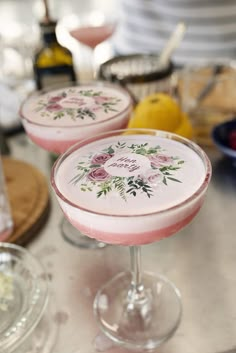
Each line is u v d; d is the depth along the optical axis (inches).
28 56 26.3
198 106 19.7
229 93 20.3
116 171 11.0
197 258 14.2
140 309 12.9
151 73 19.1
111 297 13.2
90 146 12.1
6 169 18.4
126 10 26.8
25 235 15.2
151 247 14.8
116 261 14.5
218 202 16.3
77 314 12.8
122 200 10.1
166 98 16.2
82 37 23.5
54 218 16.2
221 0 23.7
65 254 14.8
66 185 10.7
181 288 13.3
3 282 13.2
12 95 22.0
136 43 27.3
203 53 25.5
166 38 25.8
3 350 11.2
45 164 19.1
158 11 25.2
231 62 22.5
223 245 14.6
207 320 12.2
